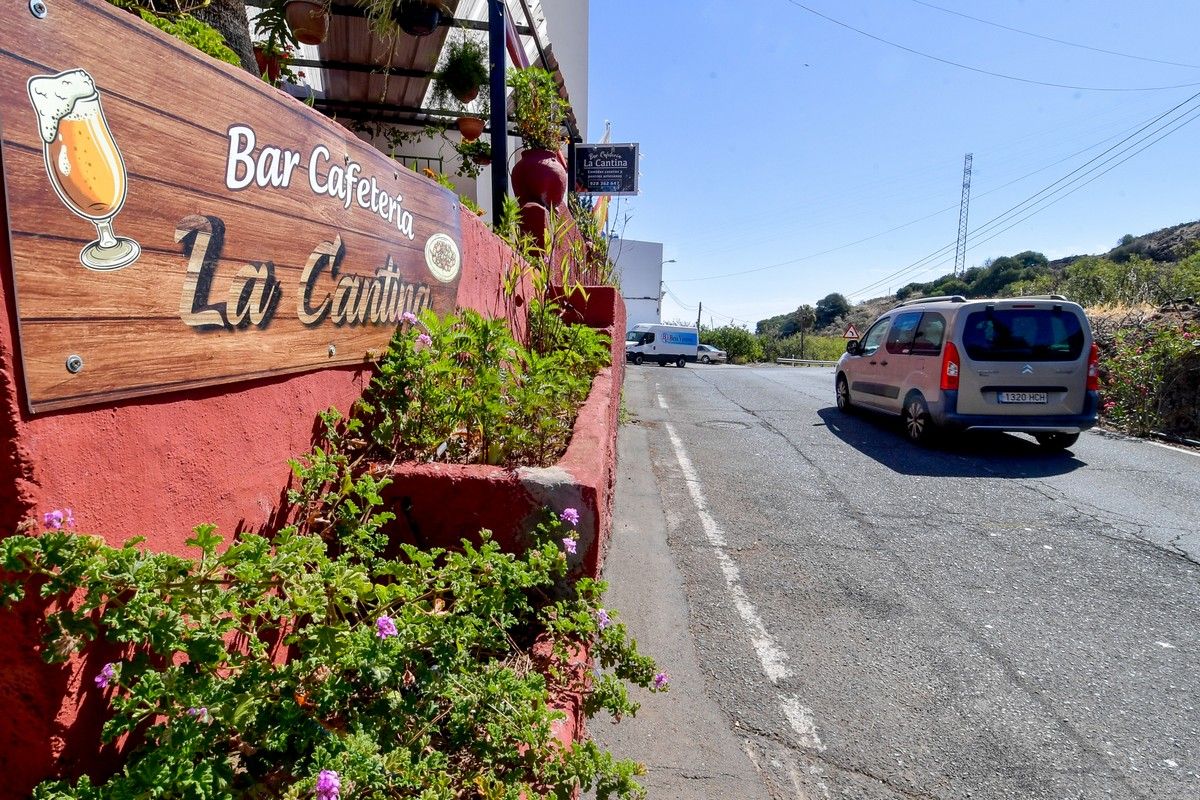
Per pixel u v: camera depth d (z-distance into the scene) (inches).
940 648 129.3
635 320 1697.8
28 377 41.9
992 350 291.4
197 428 59.6
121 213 49.1
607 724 103.9
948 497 229.5
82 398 46.0
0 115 40.0
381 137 318.7
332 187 81.4
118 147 48.7
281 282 71.3
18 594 39.7
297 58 246.7
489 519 92.0
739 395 510.9
